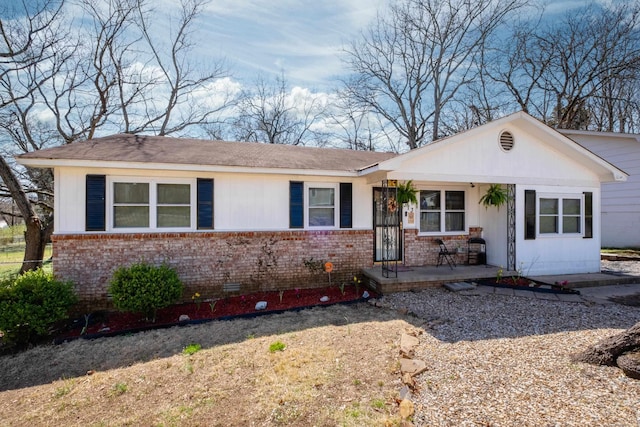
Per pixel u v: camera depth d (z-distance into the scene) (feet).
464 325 17.61
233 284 25.18
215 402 11.07
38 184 46.65
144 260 23.15
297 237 26.78
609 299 22.67
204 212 24.64
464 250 31.60
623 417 8.97
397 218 30.17
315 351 14.73
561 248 29.73
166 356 15.26
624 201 43.68
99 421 10.39
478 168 27.25
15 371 14.60
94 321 20.63
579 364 12.22
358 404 10.51
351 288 27.02
